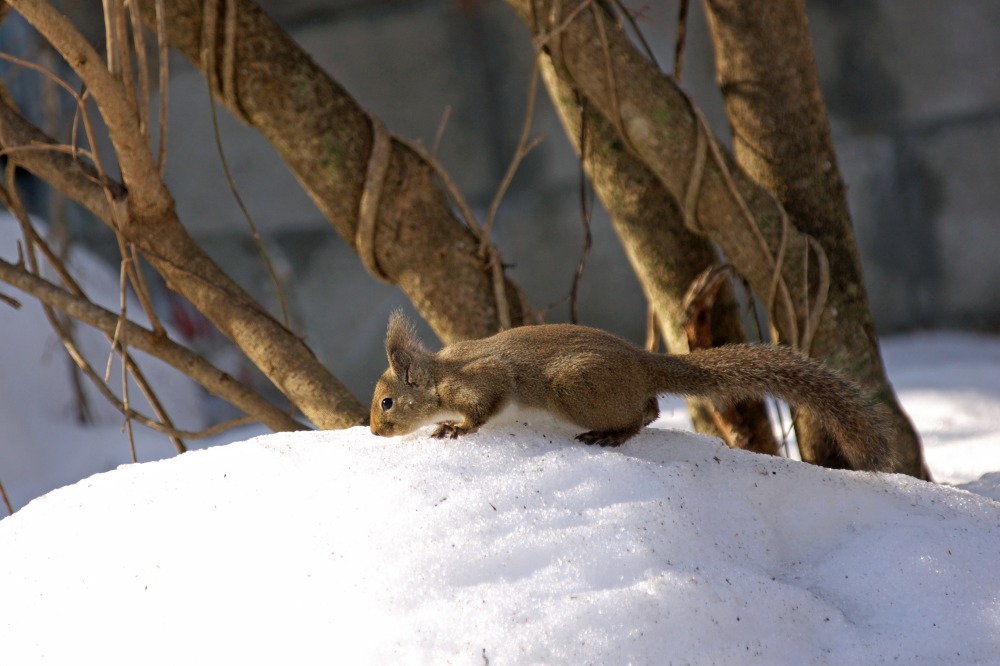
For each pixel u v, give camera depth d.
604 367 6.12
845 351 7.64
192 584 4.95
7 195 7.44
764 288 7.51
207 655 4.59
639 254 8.30
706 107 18.83
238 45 7.65
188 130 20.62
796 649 4.77
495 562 4.81
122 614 4.92
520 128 19.66
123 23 6.83
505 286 7.97
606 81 7.41
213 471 5.67
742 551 5.41
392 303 20.27
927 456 9.40
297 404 7.30
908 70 18.50
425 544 4.86
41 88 18.98
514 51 19.56
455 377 6.35
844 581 5.34
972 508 5.95
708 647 4.63
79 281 13.63
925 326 18.89
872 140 18.84
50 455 11.35
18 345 11.93
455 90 19.89
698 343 7.59
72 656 4.81
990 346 17.42
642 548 4.94
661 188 8.12
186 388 13.73
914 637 4.91
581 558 4.86
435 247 7.78
